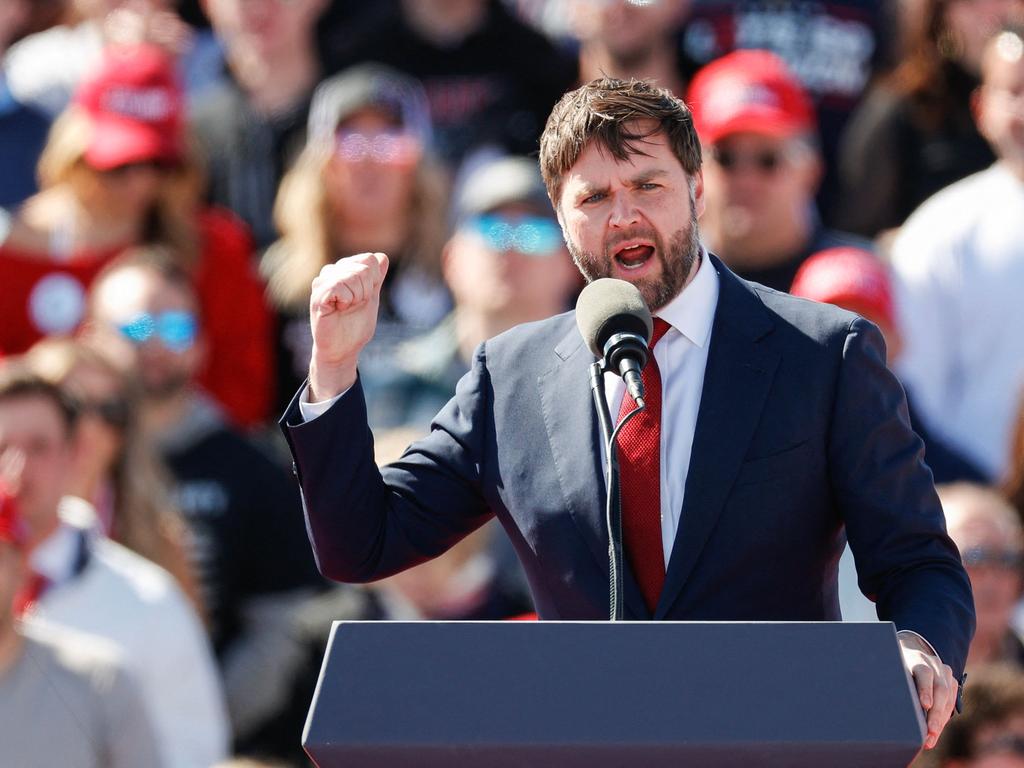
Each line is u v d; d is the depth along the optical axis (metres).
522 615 20.70
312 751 8.12
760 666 8.16
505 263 23.27
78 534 19.09
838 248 23.53
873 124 26.70
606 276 10.52
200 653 19.17
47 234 24.02
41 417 18.84
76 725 16.70
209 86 28.78
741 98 23.19
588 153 10.43
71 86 28.22
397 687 8.21
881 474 10.29
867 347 10.51
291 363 24.80
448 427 11.20
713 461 10.30
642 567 10.41
